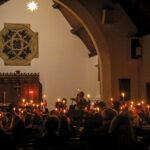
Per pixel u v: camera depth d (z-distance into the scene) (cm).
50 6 2470
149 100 1413
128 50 1452
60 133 561
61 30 2481
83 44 2508
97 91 2388
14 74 2327
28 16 2436
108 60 1431
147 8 1292
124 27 1445
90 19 1410
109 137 461
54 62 2461
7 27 2400
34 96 2344
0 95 2294
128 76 1450
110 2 1424
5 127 767
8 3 2408
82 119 980
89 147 457
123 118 452
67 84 2469
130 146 442
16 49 2417
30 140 619
